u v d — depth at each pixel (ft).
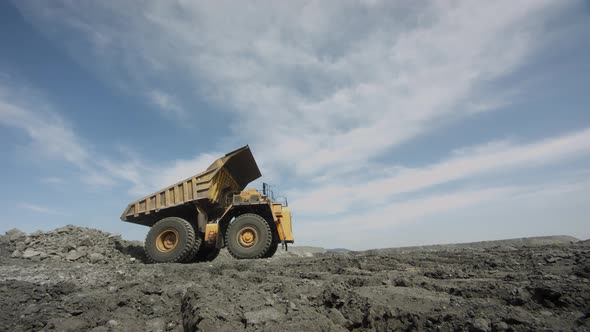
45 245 30.35
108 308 12.90
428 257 22.26
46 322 11.32
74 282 17.83
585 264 14.51
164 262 30.01
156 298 14.14
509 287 11.11
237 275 18.71
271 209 31.40
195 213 34.24
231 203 32.53
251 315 10.52
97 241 33.19
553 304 9.52
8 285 16.08
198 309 11.08
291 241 31.17
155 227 31.35
